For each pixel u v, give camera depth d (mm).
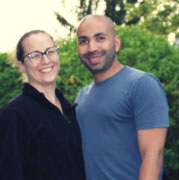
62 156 2949
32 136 2859
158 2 14102
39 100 2984
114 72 3320
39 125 2896
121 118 3160
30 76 3131
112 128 3180
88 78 5578
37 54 3074
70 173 2992
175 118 5172
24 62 3113
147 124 3037
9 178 2775
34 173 2867
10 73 5902
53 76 3131
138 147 3158
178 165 5176
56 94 3326
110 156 3170
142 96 3066
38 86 3145
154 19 13945
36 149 2875
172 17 13734
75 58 5832
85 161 3271
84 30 3357
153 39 6375
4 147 2801
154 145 3029
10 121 2824
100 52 3311
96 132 3229
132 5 14648
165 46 5828
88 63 3377
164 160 5227
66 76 5609
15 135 2807
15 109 2863
